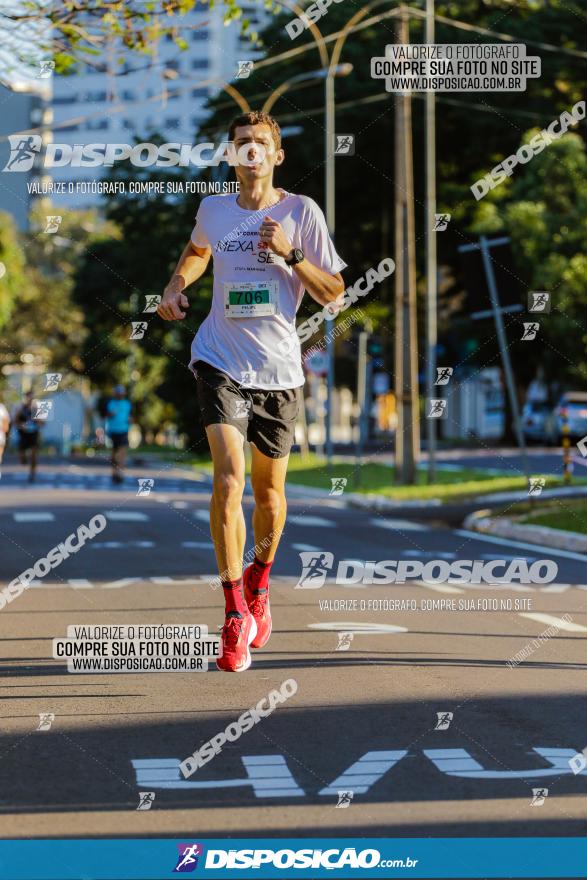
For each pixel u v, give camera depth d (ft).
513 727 43.80
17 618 68.28
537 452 321.11
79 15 78.18
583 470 240.94
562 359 354.54
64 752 40.42
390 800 35.29
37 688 50.39
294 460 282.56
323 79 297.94
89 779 37.37
